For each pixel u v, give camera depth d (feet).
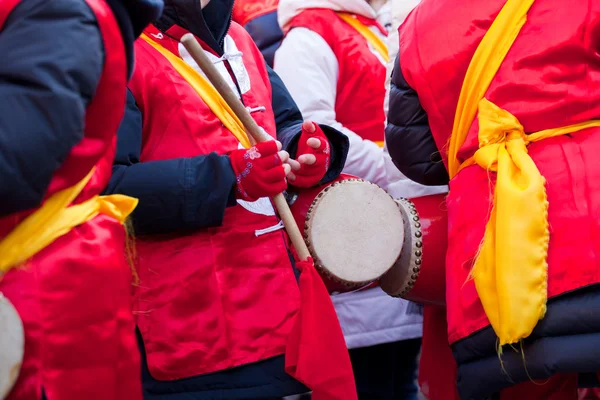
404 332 7.68
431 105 5.79
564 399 6.06
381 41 9.20
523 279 4.93
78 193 3.94
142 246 5.40
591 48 5.24
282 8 9.09
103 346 3.89
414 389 8.39
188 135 5.55
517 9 5.36
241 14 10.03
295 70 8.63
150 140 5.55
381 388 7.91
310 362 5.19
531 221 4.98
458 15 5.58
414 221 6.34
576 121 5.28
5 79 3.50
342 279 6.04
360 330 7.61
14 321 3.60
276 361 5.42
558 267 4.94
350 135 8.53
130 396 4.06
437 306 6.87
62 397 3.72
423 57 5.73
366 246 6.10
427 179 6.32
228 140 5.69
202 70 5.32
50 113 3.49
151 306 5.32
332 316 5.37
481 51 5.44
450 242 5.58
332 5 8.95
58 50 3.55
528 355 5.01
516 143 5.28
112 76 3.84
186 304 5.33
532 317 4.89
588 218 4.95
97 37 3.72
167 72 5.61
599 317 4.83
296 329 5.32
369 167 8.50
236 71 6.12
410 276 6.28
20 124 3.44
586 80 5.26
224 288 5.41
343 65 8.82
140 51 5.59
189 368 5.25
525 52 5.32
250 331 5.40
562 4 5.29
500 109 5.34
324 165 6.12
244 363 5.33
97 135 3.90
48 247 3.79
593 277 4.86
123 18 3.93
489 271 5.11
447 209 5.98
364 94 8.88
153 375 5.23
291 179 6.01
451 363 6.90
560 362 4.89
